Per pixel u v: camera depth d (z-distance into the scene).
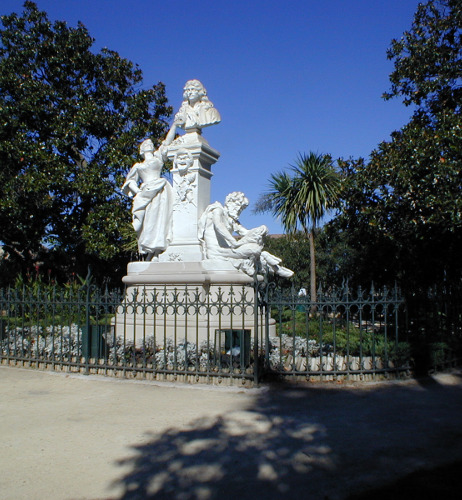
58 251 24.38
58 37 22.59
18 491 4.10
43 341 9.69
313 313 13.98
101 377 8.23
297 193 19.44
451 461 4.64
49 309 12.15
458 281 10.27
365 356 8.62
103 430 5.59
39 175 20.23
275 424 5.74
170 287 10.09
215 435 5.38
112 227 20.69
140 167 11.36
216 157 11.52
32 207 21.38
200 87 11.33
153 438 5.31
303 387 7.40
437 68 13.15
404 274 13.63
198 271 10.02
